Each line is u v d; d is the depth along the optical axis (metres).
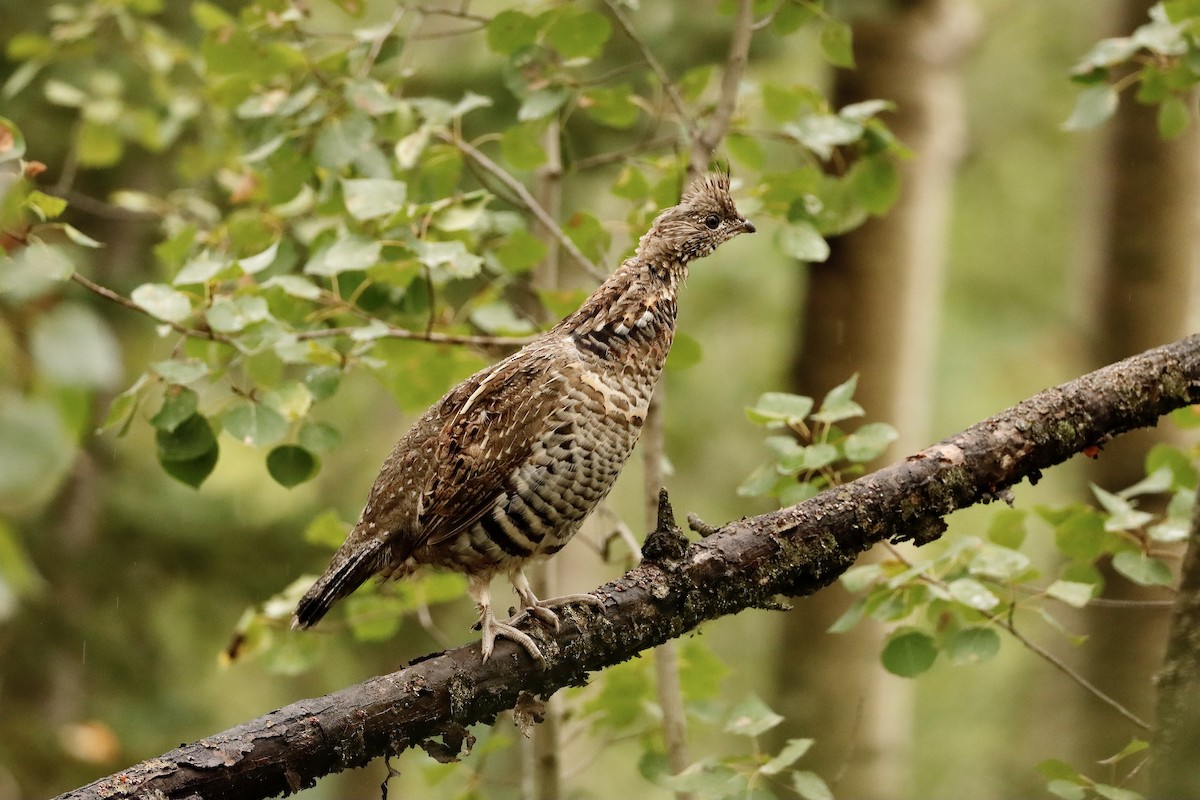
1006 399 22.70
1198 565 6.55
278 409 7.84
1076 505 8.52
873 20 14.27
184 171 12.48
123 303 7.55
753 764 7.70
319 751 5.89
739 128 10.17
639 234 9.49
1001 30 21.55
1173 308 13.38
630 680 9.65
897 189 9.98
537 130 9.38
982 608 7.33
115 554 16.81
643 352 7.39
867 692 14.79
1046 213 22.69
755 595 6.66
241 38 9.18
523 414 7.09
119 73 13.74
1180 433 12.76
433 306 8.68
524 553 7.32
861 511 6.72
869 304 14.95
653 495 9.41
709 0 14.05
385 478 7.55
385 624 9.97
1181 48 8.74
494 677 6.36
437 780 9.70
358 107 8.78
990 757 18.59
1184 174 13.24
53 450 3.40
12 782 14.66
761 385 22.58
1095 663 13.28
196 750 5.68
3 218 6.88
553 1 9.21
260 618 9.69
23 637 15.96
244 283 8.80
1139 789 7.45
